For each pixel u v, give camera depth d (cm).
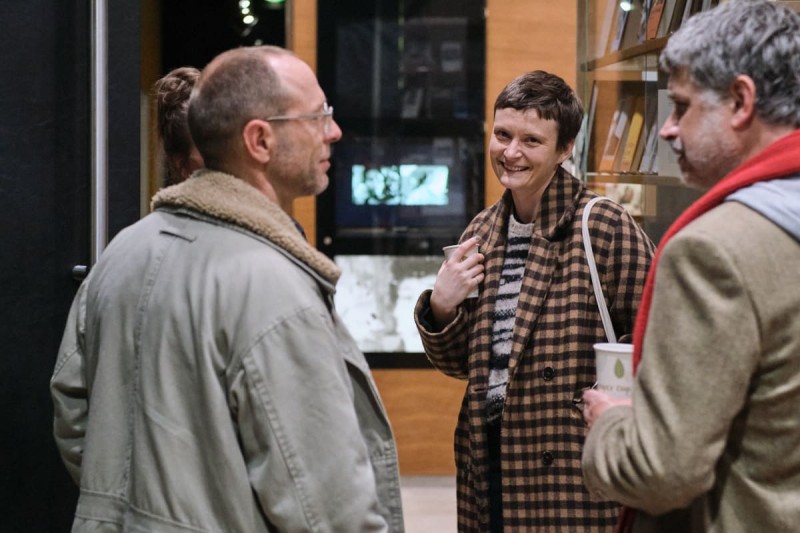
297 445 159
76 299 194
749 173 145
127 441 169
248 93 171
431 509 514
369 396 176
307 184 178
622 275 232
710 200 148
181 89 219
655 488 141
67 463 194
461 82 572
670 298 143
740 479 145
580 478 231
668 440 139
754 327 139
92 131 266
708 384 138
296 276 165
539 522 235
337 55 570
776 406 142
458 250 253
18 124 264
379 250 576
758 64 146
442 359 260
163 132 221
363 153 574
